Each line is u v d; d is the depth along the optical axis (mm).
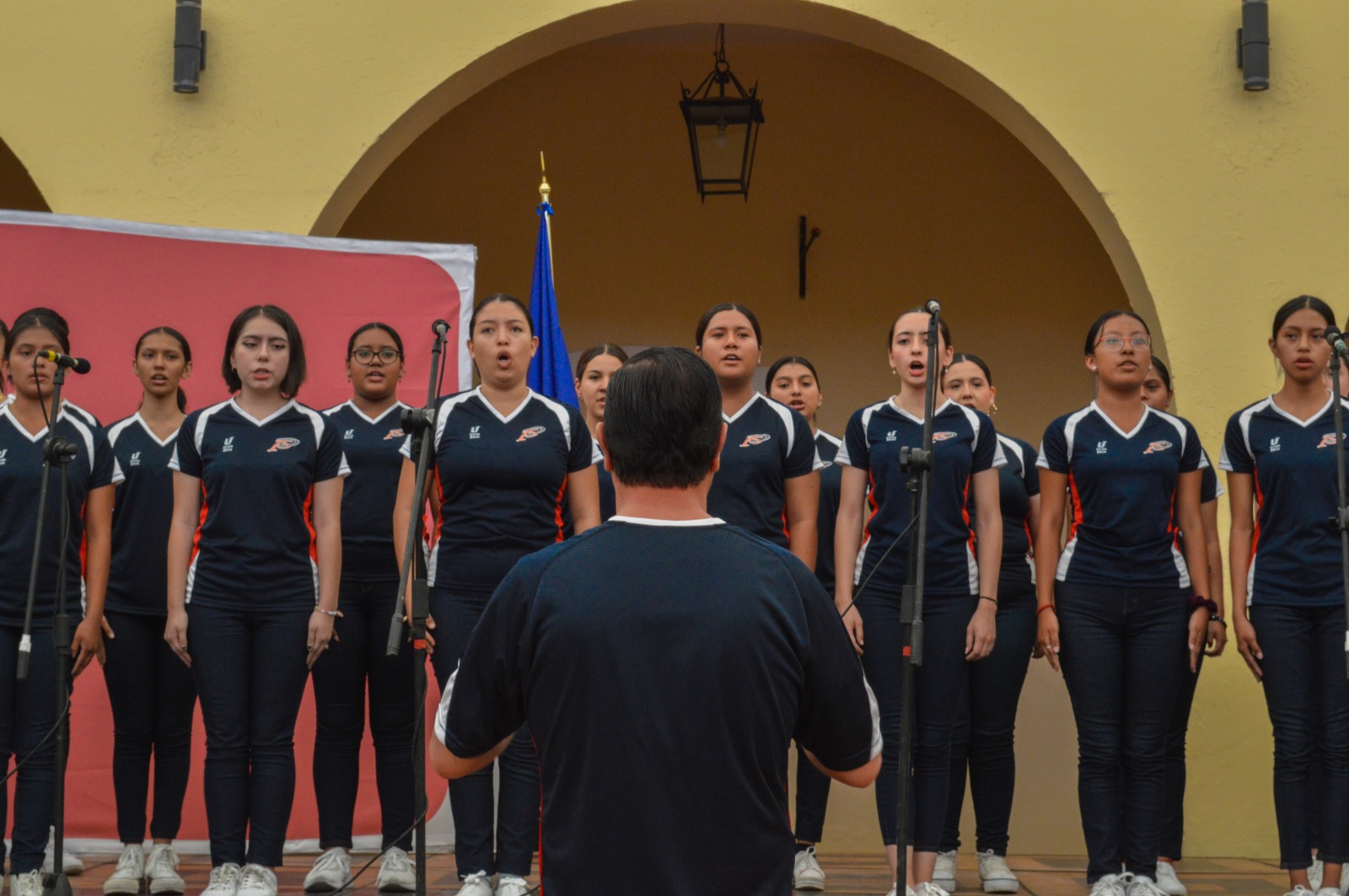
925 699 3861
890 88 7504
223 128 5426
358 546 4441
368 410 4648
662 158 7523
